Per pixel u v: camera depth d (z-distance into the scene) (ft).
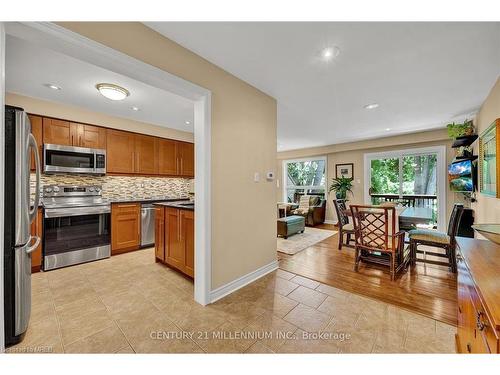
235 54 6.37
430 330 5.34
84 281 8.12
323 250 12.12
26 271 5.11
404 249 10.44
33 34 3.84
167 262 9.18
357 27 5.22
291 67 7.06
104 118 11.48
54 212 9.25
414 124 13.57
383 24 5.09
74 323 5.62
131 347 4.80
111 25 4.62
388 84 8.21
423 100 9.68
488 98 8.91
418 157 16.90
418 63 6.78
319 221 20.51
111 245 11.05
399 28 5.22
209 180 6.63
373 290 7.43
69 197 10.73
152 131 13.50
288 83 8.14
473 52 6.19
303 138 17.80
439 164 15.65
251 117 8.27
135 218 12.04
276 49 6.13
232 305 6.53
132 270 9.20
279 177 25.86
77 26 4.18
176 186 15.81
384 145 17.37
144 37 5.16
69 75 7.41
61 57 6.35
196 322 5.70
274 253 9.42
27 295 5.14
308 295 7.13
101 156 11.29
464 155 11.43
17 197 4.87
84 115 10.78
